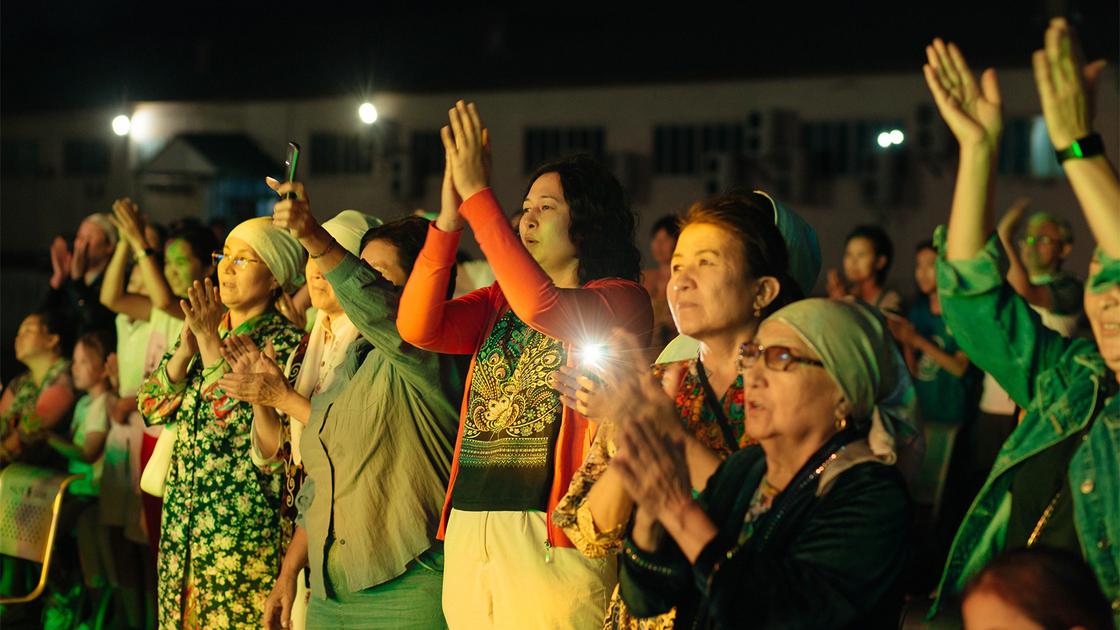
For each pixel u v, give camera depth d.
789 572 2.38
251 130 31.64
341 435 3.97
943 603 2.98
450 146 3.25
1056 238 7.52
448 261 3.51
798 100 26.17
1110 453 2.67
